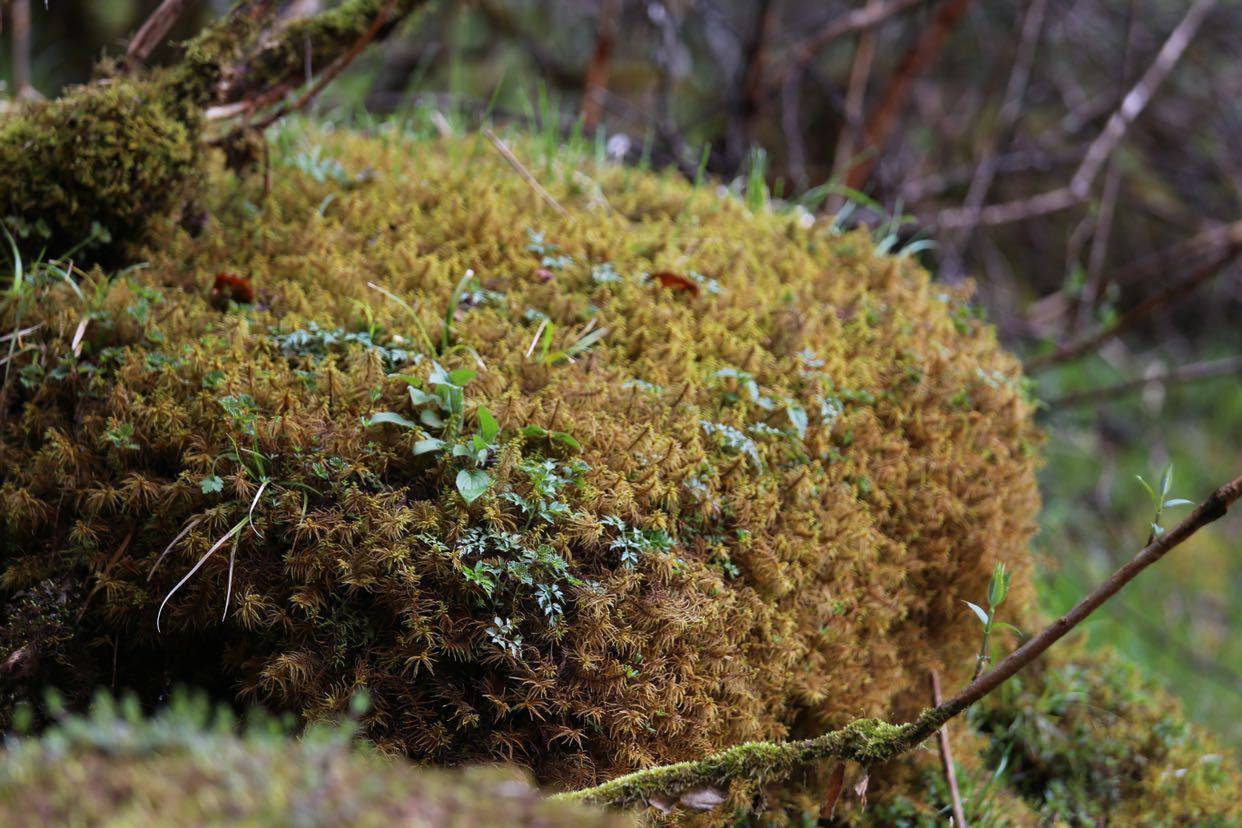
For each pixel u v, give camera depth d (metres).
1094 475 6.60
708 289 2.68
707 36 7.23
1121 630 5.08
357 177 3.01
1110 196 6.11
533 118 3.81
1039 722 2.88
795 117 6.22
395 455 1.96
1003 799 2.66
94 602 1.96
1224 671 4.86
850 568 2.23
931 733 1.83
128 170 2.54
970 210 6.00
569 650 1.86
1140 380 5.79
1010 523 2.71
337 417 2.03
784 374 2.45
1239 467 7.07
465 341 2.32
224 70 2.80
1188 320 8.28
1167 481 1.71
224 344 2.19
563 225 2.90
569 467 1.99
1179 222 7.77
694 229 3.05
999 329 6.23
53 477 2.03
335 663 1.83
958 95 8.09
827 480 2.29
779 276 2.89
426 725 1.82
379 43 3.09
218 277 2.40
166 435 1.99
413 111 4.32
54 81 6.46
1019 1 7.12
